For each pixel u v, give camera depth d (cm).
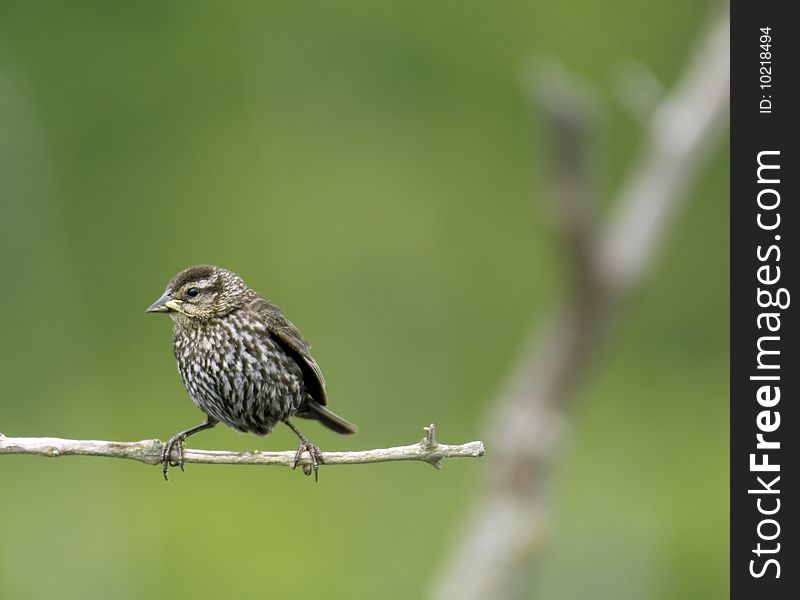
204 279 771
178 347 778
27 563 1447
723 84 981
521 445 922
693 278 1870
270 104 1934
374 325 1827
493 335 1869
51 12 1912
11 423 1717
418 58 1947
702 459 1673
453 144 1947
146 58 1931
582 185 855
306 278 1855
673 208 968
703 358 1848
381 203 1905
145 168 1909
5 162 1841
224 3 1944
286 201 1902
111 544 1485
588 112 833
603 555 1289
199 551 1482
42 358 1786
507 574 915
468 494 1528
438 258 1900
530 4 1939
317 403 800
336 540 1485
